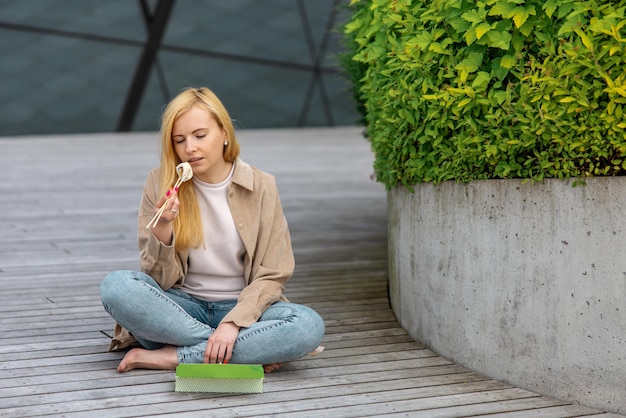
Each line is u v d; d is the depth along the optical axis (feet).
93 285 15.96
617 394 10.37
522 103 10.52
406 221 13.05
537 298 10.87
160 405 10.25
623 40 9.61
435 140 11.59
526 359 11.06
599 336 10.43
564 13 10.14
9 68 47.55
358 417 10.04
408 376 11.48
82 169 28.91
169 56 49.70
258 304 11.25
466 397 10.77
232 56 50.62
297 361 12.03
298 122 49.24
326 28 52.95
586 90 10.00
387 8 12.10
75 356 11.99
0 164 29.43
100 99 46.98
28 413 9.98
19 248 18.85
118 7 50.47
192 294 11.77
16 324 13.50
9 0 50.06
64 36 49.37
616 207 10.16
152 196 11.54
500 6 10.46
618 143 9.99
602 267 10.33
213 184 11.46
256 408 10.22
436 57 11.39
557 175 10.51
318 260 18.19
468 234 11.59
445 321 12.16
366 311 14.58
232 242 11.53
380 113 12.76
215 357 10.98
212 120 11.05
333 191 26.43
